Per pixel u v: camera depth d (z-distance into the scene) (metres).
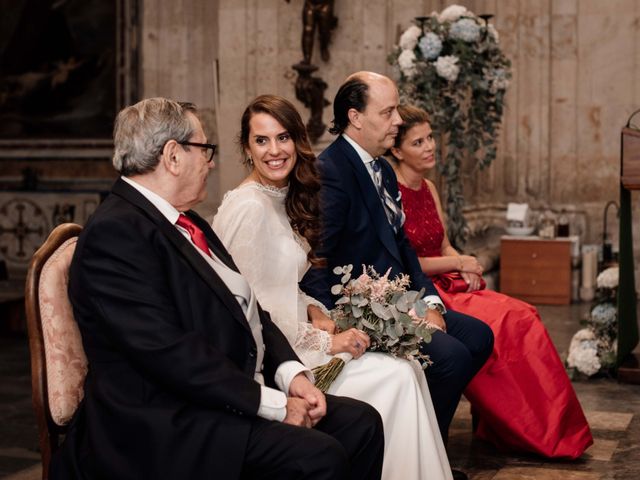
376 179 4.32
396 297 3.62
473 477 4.37
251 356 2.95
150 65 11.78
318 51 9.62
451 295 4.79
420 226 4.88
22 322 9.18
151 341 2.74
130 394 2.80
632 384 6.28
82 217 12.14
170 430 2.73
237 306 2.94
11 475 4.73
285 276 3.57
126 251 2.80
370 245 4.20
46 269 3.00
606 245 10.12
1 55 12.55
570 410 4.66
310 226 3.71
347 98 4.20
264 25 9.88
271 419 2.84
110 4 12.15
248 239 3.47
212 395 2.74
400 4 9.42
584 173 10.91
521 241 9.98
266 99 3.60
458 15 6.86
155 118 2.94
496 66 6.98
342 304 3.70
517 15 10.91
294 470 2.76
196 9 11.60
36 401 2.99
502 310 4.66
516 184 11.05
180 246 2.89
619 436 5.07
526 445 4.59
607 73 10.80
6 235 12.36
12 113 12.57
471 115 7.12
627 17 10.72
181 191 2.99
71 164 12.40
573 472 4.44
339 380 3.54
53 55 12.41
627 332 6.46
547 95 10.93
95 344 2.86
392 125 4.21
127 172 2.96
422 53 6.81
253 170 3.73
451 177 7.10
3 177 12.62
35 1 12.42
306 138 3.65
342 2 9.56
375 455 3.10
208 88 11.59
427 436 3.53
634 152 6.11
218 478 2.73
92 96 12.30
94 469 2.79
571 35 10.87
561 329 8.42
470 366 4.03
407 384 3.55
